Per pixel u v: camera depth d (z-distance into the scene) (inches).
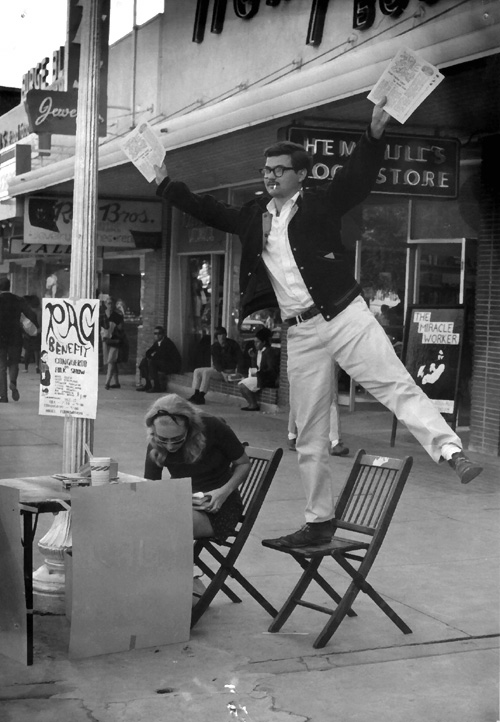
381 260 531.8
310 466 200.7
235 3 494.9
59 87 678.5
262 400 599.5
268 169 180.4
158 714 164.6
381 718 164.4
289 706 168.7
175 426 212.5
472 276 486.0
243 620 214.5
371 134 168.9
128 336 879.1
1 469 384.2
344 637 203.9
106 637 190.7
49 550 224.4
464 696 173.6
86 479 212.1
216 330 653.3
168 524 195.9
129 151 193.2
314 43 432.8
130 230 732.0
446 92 360.5
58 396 227.6
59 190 706.8
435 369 433.1
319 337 186.1
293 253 180.7
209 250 699.4
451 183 390.6
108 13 337.4
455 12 339.9
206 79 538.6
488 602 227.6
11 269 1160.8
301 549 197.5
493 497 346.3
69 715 163.3
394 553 270.8
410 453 434.9
